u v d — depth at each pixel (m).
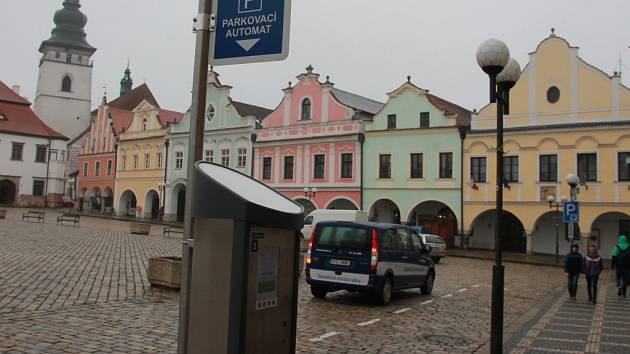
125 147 60.38
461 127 36.72
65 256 18.59
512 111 35.25
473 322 11.51
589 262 15.38
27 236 26.03
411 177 38.59
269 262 4.66
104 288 12.62
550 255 34.97
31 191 70.50
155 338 8.27
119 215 60.44
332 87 42.59
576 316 12.81
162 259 12.59
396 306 13.18
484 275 21.92
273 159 45.53
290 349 4.93
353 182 40.88
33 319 9.02
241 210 4.30
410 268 14.52
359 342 9.12
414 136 38.59
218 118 49.66
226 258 4.42
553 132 33.72
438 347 9.05
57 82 86.81
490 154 35.88
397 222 40.72
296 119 44.31
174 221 53.03
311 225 34.19
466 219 36.47
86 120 88.62
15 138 69.62
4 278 12.99
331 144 42.12
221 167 5.19
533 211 34.28
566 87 33.56
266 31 5.17
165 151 54.41
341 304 13.05
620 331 10.95
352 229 13.40
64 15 88.50
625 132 31.59
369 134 40.41
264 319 4.61
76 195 72.56
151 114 57.00
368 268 12.96
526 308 13.98
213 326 4.44
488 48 7.63
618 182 31.73
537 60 34.59
